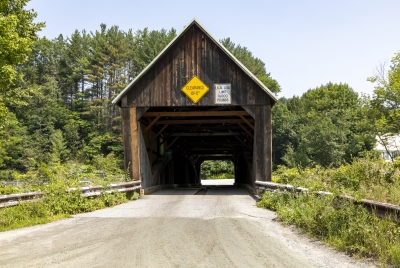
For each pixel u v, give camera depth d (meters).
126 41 85.25
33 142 58.72
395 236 6.15
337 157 50.44
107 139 67.31
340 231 7.09
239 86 18.34
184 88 18.44
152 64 18.41
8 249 6.78
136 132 18.42
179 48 18.62
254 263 5.72
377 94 40.97
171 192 21.14
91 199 12.80
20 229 8.87
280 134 68.81
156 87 18.55
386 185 10.37
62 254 6.34
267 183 14.92
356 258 6.10
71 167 15.58
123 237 7.71
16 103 20.77
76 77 80.38
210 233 8.06
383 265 5.54
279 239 7.52
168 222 9.57
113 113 81.00
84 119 73.00
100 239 7.55
